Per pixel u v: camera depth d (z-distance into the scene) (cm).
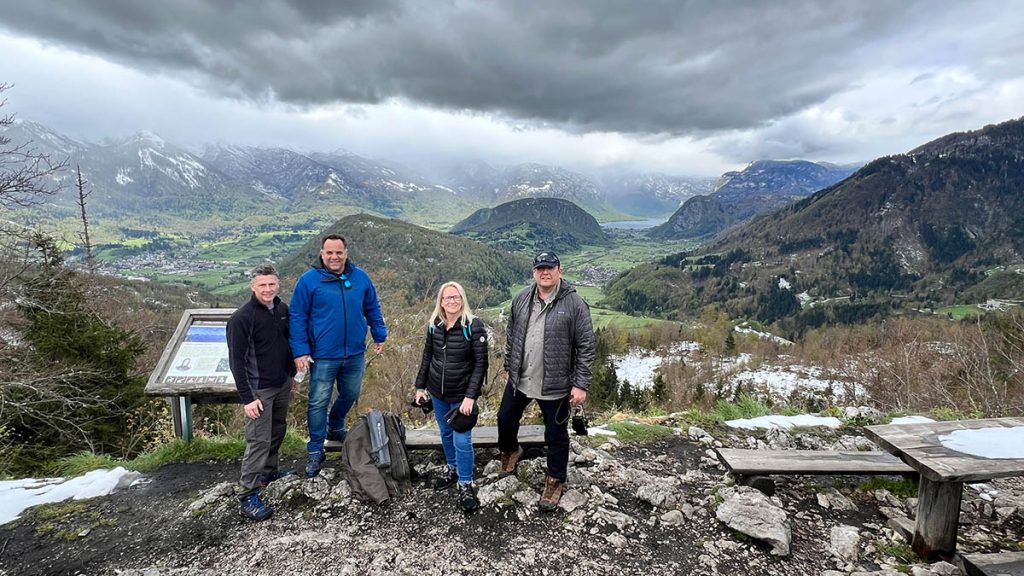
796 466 388
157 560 325
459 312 376
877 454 413
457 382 379
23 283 1040
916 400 1370
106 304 1561
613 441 491
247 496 374
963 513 360
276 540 341
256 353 389
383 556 319
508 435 400
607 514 356
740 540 331
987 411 1070
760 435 523
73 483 436
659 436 513
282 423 429
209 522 368
